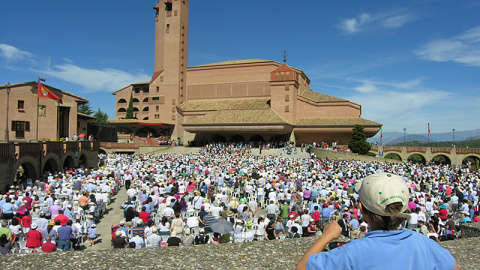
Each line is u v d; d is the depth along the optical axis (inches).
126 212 649.0
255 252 183.8
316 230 558.3
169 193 883.4
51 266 159.5
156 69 3912.4
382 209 94.5
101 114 4596.5
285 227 668.7
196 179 1167.6
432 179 1162.0
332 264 89.9
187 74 3826.3
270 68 3521.2
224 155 2212.1
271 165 1504.7
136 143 2982.3
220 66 3683.6
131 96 3969.0
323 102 3159.5
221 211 643.5
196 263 167.3
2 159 1026.7
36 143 1247.5
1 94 1763.0
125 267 159.9
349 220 544.4
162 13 3848.4
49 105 1879.9
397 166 1614.2
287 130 2950.3
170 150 2992.1
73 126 2054.6
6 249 420.2
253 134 3112.7
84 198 759.7
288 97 3102.9
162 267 161.5
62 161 1472.7
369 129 2861.7
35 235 474.3
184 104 3686.0
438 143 6008.9
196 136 3454.7
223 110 3304.6
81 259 168.1
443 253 95.8
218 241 497.7
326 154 2385.6
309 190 836.6
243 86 3597.4
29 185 940.6
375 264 87.0
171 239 470.6
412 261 89.2
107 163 1800.0
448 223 558.6
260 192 937.5
